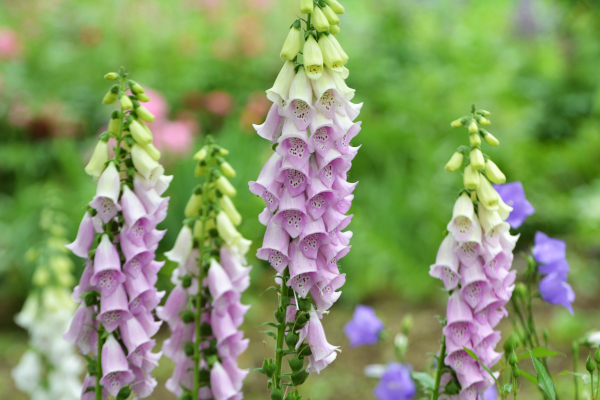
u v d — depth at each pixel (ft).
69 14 29.89
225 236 5.84
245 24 28.48
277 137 5.33
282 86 5.12
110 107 25.81
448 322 5.74
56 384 12.23
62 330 12.17
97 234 5.58
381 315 19.75
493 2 45.03
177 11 32.35
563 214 24.49
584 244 23.73
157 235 5.59
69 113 24.90
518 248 23.86
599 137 26.96
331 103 5.13
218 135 24.03
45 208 12.21
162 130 20.03
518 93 30.83
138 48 28.58
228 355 5.90
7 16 29.99
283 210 5.04
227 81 28.12
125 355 5.63
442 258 5.71
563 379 14.29
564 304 7.29
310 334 5.52
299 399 5.52
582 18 34.37
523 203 7.26
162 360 16.69
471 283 5.72
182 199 19.17
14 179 25.14
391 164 23.22
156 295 5.75
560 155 27.07
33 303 12.24
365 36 31.73
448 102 26.63
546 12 37.40
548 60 32.91
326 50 5.09
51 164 23.93
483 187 5.62
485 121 5.70
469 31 34.55
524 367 14.12
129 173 5.52
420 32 32.32
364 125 25.11
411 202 22.41
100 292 5.50
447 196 22.95
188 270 5.91
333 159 5.02
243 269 5.89
